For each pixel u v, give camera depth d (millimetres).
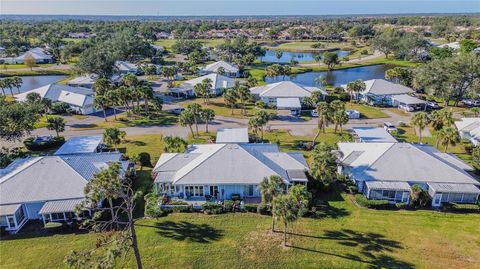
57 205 43438
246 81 120938
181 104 101188
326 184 49750
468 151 65188
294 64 167500
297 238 40500
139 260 33812
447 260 37094
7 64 169250
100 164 52156
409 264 36469
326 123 75688
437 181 48969
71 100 94625
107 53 133250
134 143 70062
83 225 40094
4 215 41344
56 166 48062
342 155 56938
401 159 51875
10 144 70625
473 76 93812
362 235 41094
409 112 93125
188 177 49375
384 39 191500
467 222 43844
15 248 38906
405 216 45125
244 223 43531
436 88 97688
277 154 55594
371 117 88750
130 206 34969
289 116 89812
